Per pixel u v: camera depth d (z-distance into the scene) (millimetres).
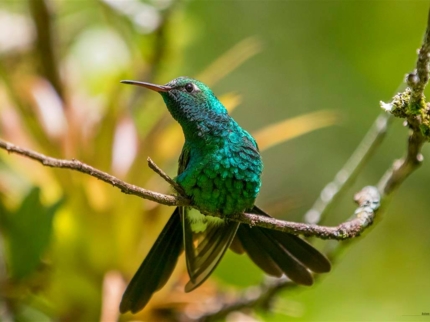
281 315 9812
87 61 10234
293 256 6574
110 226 7945
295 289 7953
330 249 7516
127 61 10125
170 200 5145
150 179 8188
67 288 7965
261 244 6691
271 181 13344
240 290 8742
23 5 10953
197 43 12820
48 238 7586
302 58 13062
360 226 5812
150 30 9852
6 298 7953
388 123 7062
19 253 7629
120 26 10156
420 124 5242
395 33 12164
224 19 13023
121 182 4891
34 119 8195
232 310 8039
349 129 13055
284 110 13164
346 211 12398
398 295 11133
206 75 9062
